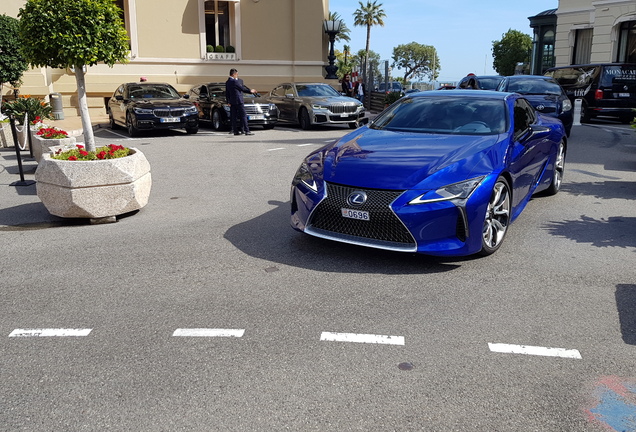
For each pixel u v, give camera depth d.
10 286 4.61
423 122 6.10
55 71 20.53
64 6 7.45
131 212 6.97
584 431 2.77
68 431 2.78
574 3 26.91
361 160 5.12
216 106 16.47
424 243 4.69
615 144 12.74
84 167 6.27
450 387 3.12
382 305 4.17
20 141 12.65
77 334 3.78
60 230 6.24
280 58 24.22
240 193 7.95
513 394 3.06
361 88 26.38
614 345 3.60
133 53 21.84
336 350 3.53
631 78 16.92
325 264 5.00
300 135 15.12
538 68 35.78
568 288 4.50
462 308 4.12
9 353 3.55
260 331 3.79
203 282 4.63
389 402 2.99
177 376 3.25
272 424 2.81
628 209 6.96
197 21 22.75
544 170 6.96
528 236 5.86
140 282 4.65
